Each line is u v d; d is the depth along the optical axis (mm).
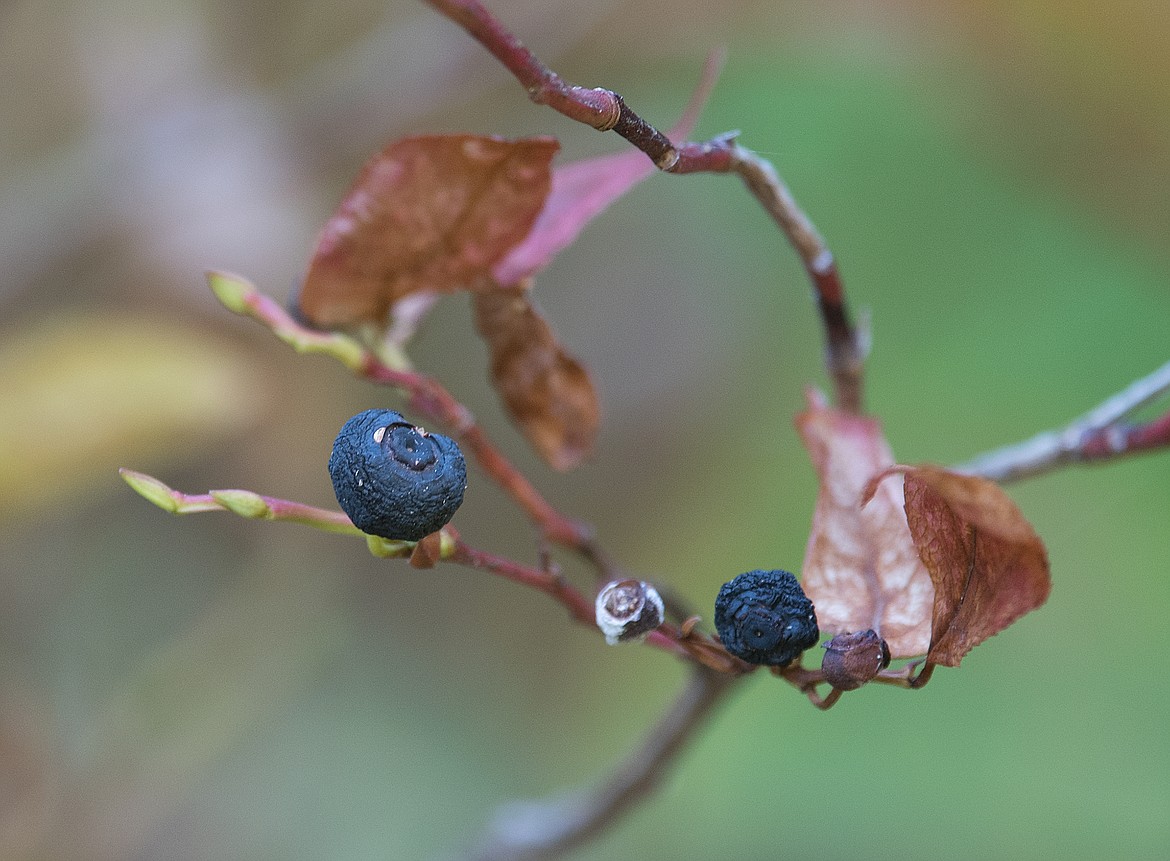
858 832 442
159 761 350
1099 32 346
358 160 363
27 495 271
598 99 166
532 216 187
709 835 447
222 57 372
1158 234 394
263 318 187
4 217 344
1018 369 463
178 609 398
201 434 279
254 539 366
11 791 341
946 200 463
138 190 347
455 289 191
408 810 458
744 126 452
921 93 397
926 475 161
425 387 190
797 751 454
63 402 271
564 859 286
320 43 380
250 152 355
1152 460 457
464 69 360
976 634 166
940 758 448
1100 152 373
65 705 379
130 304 343
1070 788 439
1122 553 458
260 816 446
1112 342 457
